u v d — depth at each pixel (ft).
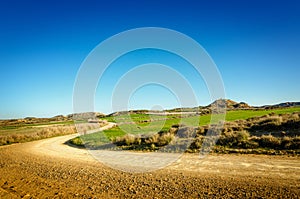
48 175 38.32
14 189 31.73
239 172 35.27
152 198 26.25
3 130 213.66
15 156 60.85
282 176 31.99
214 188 28.19
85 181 33.96
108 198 26.96
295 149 49.78
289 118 80.07
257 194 25.41
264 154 49.01
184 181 31.76
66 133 156.35
